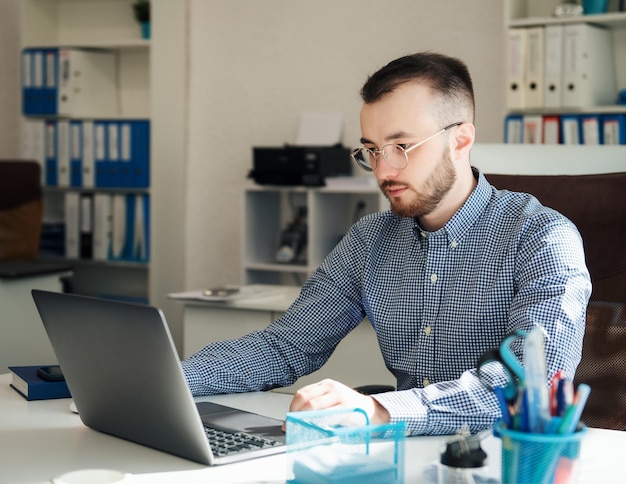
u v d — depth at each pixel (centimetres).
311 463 118
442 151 168
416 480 124
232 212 522
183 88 526
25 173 460
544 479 106
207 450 131
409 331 183
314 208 459
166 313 527
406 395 146
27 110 543
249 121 514
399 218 191
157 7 512
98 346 140
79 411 154
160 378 131
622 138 391
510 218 177
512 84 408
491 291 173
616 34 420
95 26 554
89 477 123
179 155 527
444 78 167
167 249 527
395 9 472
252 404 170
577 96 394
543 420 107
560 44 396
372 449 117
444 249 179
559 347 151
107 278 563
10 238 453
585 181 200
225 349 182
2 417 161
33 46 546
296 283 504
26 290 380
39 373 179
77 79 532
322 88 493
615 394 189
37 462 134
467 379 149
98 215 532
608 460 135
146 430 140
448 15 459
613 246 193
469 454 120
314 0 493
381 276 188
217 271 528
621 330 190
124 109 554
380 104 166
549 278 162
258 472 128
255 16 509
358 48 483
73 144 533
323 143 484
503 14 421
